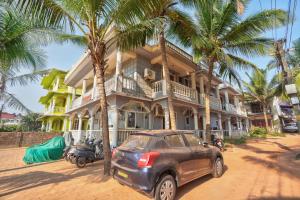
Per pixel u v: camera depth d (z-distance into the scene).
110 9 5.98
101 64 6.49
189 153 4.82
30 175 6.66
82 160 7.84
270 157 9.36
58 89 26.16
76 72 15.88
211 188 4.96
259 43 10.74
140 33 7.20
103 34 6.43
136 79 12.16
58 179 6.02
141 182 3.74
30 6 5.44
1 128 23.30
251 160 8.68
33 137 18.55
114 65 14.18
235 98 27.22
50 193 4.71
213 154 5.84
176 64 14.18
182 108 16.19
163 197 3.91
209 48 11.18
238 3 7.95
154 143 4.24
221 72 13.34
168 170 4.16
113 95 10.32
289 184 5.16
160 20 6.27
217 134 16.55
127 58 13.09
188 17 9.09
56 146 10.44
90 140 9.71
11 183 5.69
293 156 9.23
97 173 6.64
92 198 4.35
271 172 6.46
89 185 5.27
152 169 3.78
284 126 35.03
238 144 15.45
